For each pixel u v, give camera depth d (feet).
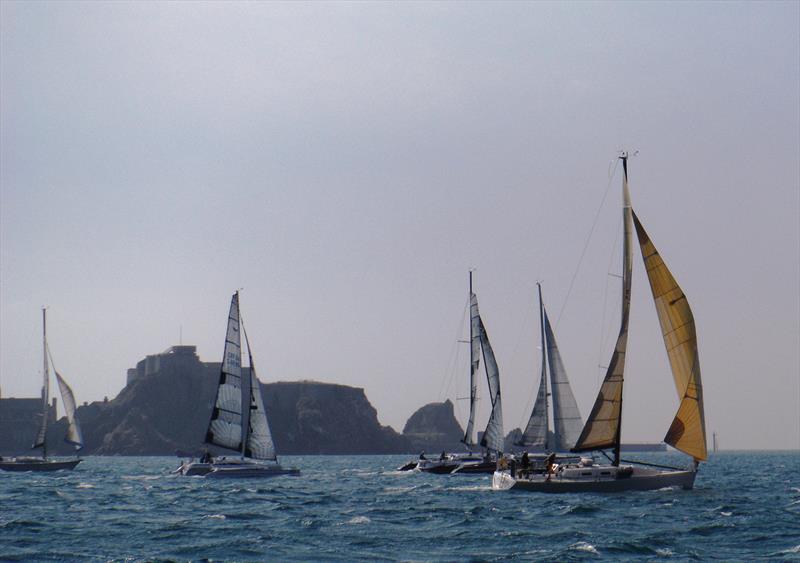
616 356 423.23
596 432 424.87
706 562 254.47
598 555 265.34
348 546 283.18
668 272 402.11
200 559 259.60
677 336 403.13
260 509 397.60
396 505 410.52
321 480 623.36
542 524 332.19
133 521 349.82
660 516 352.08
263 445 650.84
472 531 314.35
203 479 631.56
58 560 257.34
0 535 305.94
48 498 464.24
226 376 644.27
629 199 422.00
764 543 286.25
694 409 402.31
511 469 463.01
